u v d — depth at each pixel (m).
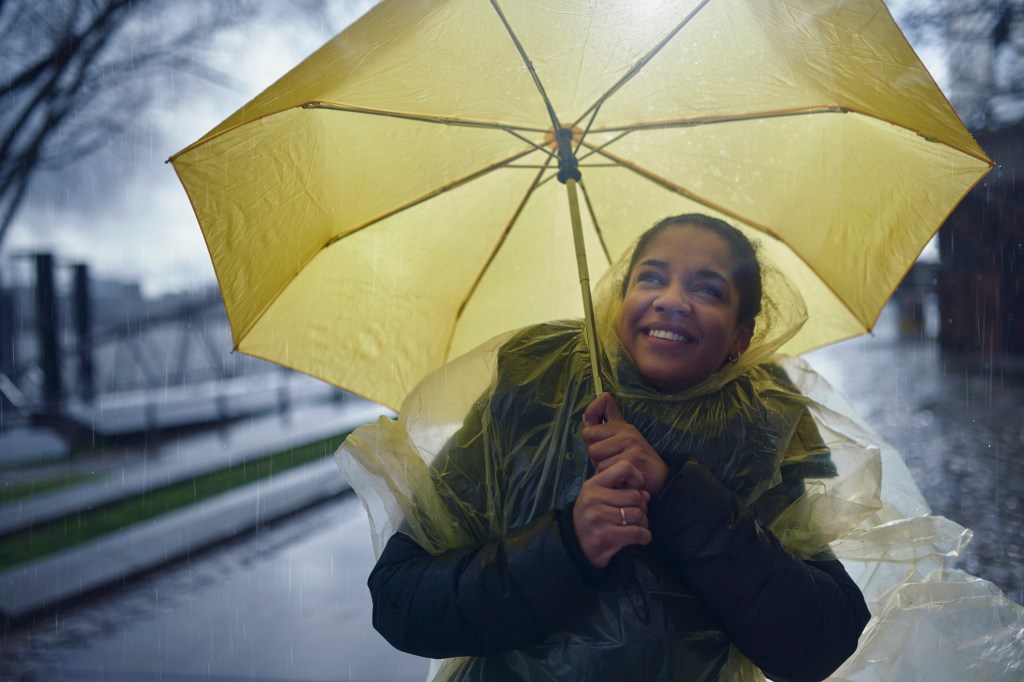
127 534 6.96
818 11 1.55
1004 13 15.00
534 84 1.77
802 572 1.39
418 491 1.47
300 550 6.69
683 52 1.73
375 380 1.94
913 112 1.59
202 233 1.58
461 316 2.07
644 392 1.49
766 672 1.44
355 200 1.79
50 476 9.21
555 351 1.58
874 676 1.73
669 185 2.02
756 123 1.88
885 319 36.59
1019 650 1.70
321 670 4.47
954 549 1.78
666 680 1.36
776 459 1.49
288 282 1.75
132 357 17.39
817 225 1.92
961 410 12.53
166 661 4.61
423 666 4.50
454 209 1.97
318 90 1.54
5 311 13.69
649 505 1.35
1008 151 17.17
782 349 2.04
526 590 1.31
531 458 1.48
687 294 1.50
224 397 13.97
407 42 1.57
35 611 5.35
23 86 10.90
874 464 1.59
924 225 1.79
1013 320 19.02
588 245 2.11
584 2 1.62
